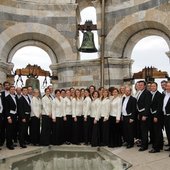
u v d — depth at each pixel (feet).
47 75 52.65
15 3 51.80
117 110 38.81
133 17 49.24
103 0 51.24
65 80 52.95
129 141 37.76
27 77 51.29
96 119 40.22
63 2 53.31
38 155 35.58
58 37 53.21
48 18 53.31
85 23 52.70
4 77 51.57
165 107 33.78
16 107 39.70
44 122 41.29
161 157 31.17
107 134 39.73
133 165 28.53
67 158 33.83
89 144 41.75
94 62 51.57
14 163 31.32
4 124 39.52
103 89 41.29
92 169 28.45
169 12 45.06
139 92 38.19
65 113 42.04
